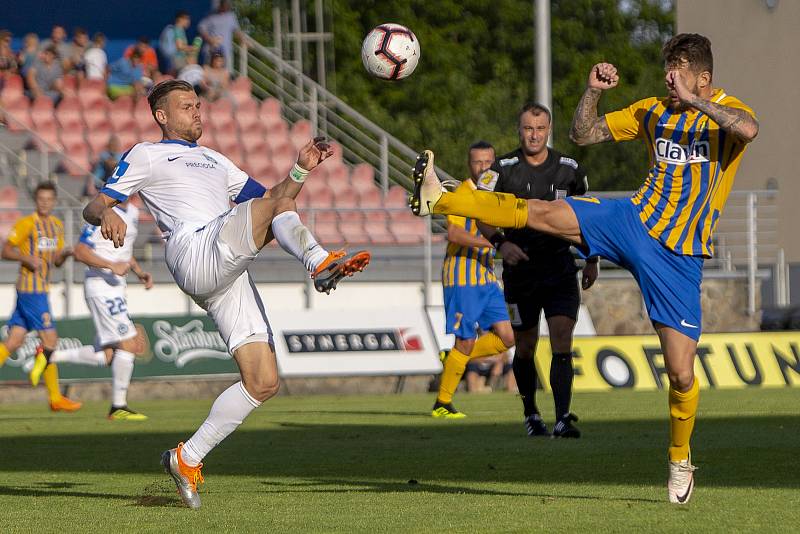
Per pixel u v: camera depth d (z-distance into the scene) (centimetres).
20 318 3572
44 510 1479
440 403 3141
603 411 3191
